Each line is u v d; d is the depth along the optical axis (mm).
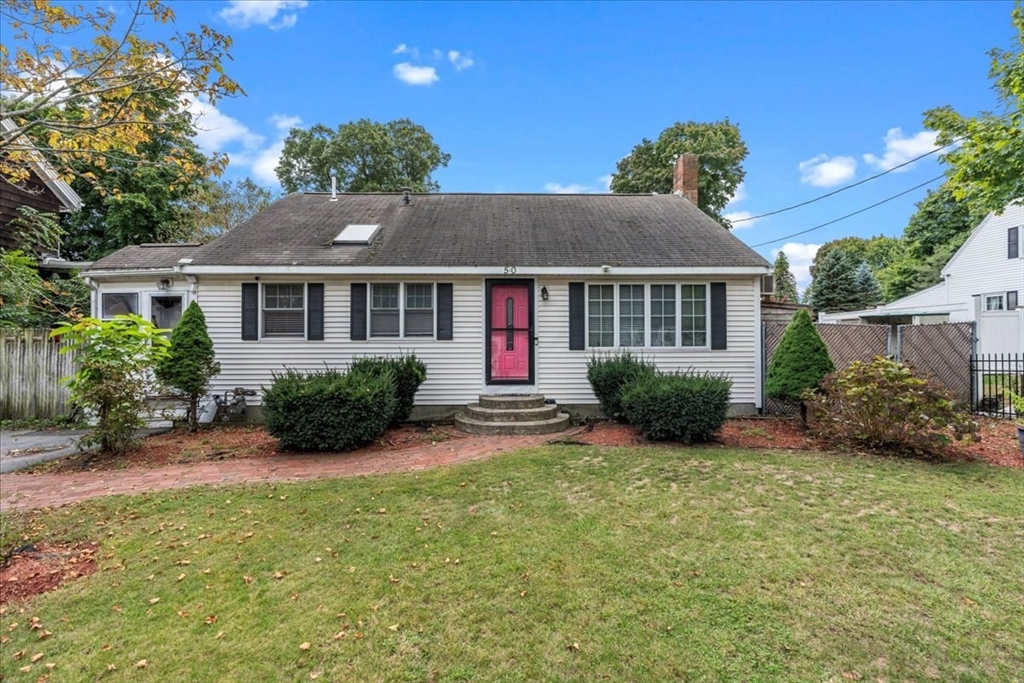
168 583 3252
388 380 7387
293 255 9062
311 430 6691
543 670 2385
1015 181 8352
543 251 9375
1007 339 13281
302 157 28250
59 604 3020
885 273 30531
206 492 5066
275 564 3486
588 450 6375
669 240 9945
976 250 19812
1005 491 4719
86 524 4250
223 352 9008
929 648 2527
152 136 4957
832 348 10055
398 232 10141
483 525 4086
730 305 9273
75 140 4109
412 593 3064
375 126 27797
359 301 9070
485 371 9227
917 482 5000
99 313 9523
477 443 7238
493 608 2889
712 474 5320
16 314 9367
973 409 9117
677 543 3707
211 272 8711
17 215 11305
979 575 3211
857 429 6383
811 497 4602
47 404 9281
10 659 2533
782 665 2406
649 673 2357
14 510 4633
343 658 2488
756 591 3047
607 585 3123
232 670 2418
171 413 8539
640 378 7680
